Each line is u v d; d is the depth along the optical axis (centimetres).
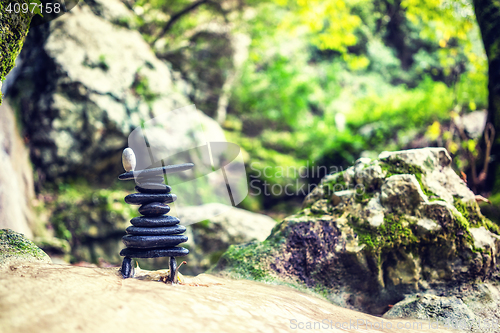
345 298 150
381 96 565
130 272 130
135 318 112
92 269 131
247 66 557
